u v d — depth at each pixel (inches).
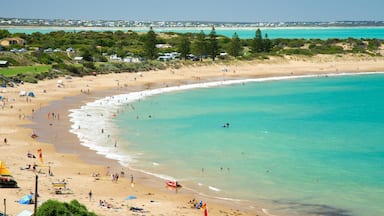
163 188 2261.3
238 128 3590.1
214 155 2832.2
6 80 5300.2
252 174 2482.8
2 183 2073.1
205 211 1834.4
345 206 2049.7
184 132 3432.6
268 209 2017.7
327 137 3309.5
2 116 3811.5
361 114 4227.4
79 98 4778.5
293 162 2694.4
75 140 3122.5
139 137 3253.0
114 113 4087.1
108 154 2824.8
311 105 4702.3
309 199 2134.6
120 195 2121.1
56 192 2052.2
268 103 4793.3
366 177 2425.0
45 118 3789.4
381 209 2011.6
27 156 2691.9
